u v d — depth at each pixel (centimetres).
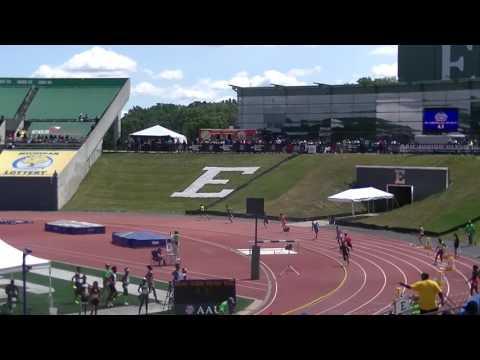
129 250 5131
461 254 4838
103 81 10494
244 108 10969
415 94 9550
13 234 6003
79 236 5900
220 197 8081
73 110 10144
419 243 5369
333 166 8181
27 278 3825
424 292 1477
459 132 8894
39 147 8981
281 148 9100
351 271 4256
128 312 3000
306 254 4947
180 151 9531
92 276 4003
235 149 9294
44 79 10631
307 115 10450
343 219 6731
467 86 9094
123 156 9494
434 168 6919
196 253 5016
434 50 9756
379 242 5472
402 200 7212
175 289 2809
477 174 6781
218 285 2822
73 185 8644
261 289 3675
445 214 6000
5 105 10294
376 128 9931
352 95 10075
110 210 8094
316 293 3550
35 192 8250
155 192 8469
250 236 5928
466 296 3372
